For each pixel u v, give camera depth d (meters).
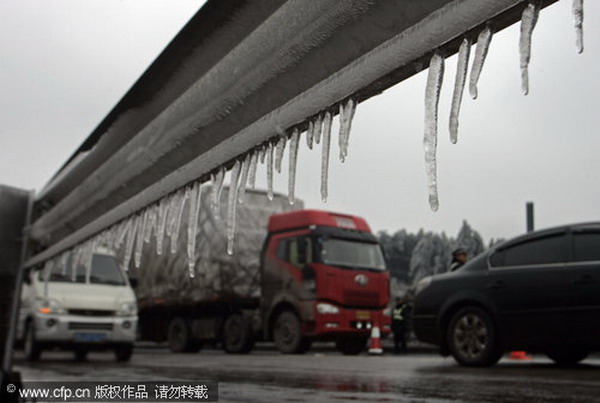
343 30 0.80
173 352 14.67
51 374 4.64
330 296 11.41
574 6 0.61
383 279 12.22
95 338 8.55
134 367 6.05
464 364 6.66
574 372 5.68
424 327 7.07
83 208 1.50
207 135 1.06
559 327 6.08
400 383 4.39
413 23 0.73
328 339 11.86
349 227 12.15
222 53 1.02
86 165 1.47
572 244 6.21
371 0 0.75
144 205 1.26
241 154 1.00
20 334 8.74
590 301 5.92
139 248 1.28
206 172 1.07
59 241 1.71
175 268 14.01
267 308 12.28
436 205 0.76
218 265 12.98
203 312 14.16
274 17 0.91
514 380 4.71
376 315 11.98
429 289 7.11
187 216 1.26
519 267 6.47
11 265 1.81
